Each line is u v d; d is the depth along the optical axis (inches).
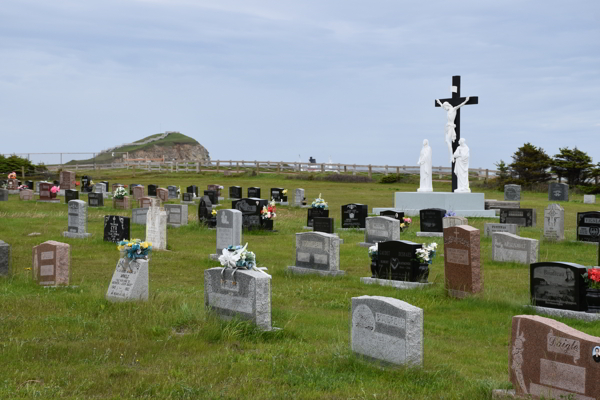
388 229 997.8
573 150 2731.3
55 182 2036.2
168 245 949.2
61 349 392.5
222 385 338.6
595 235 1052.5
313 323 502.9
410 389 334.3
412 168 2672.2
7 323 452.4
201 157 5152.6
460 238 614.9
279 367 368.8
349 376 354.6
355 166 2738.7
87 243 938.7
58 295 556.7
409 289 657.0
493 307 579.2
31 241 949.2
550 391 297.0
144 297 532.1
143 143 4992.6
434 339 474.9
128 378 344.5
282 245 997.2
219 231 860.6
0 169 2566.4
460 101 1600.6
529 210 1274.6
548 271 565.0
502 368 398.9
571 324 523.5
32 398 309.9
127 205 1493.6
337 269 739.4
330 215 1550.2
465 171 1608.0
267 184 2389.3
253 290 446.0
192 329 447.8
